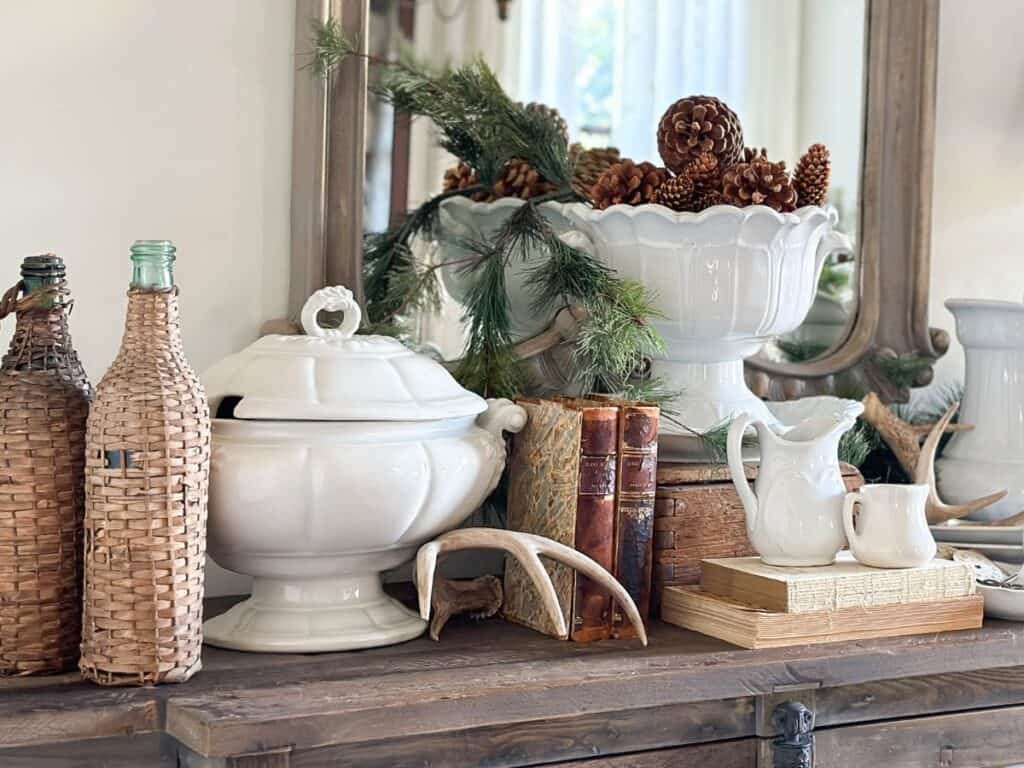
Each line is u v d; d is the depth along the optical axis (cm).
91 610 98
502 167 146
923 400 171
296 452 104
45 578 100
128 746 96
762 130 166
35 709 92
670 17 165
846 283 162
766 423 130
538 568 111
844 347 162
